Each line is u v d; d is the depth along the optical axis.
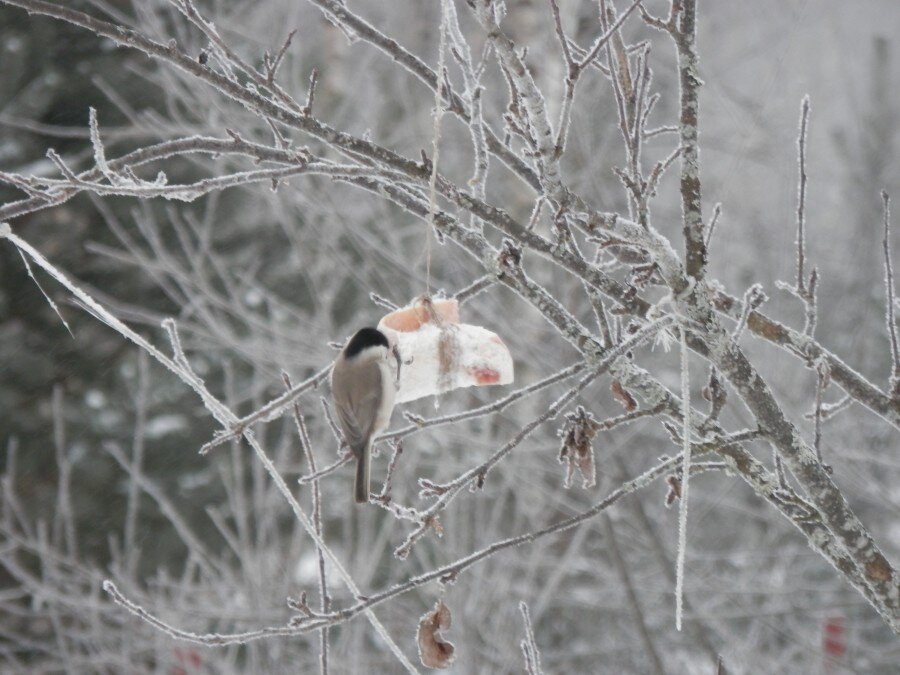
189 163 17.89
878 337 18.64
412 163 5.08
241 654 16.02
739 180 19.16
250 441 5.22
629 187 5.00
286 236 18.23
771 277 17.77
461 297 5.88
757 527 17.31
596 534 16.61
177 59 4.79
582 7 14.01
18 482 18.36
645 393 5.26
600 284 5.13
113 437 18.77
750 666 14.36
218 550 18.70
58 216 18.11
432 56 15.92
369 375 5.37
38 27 17.27
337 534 16.92
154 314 18.31
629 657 16.30
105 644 14.78
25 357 18.44
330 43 16.48
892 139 22.23
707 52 20.56
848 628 14.86
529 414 13.71
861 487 13.05
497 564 13.78
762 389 5.07
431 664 5.12
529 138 4.96
